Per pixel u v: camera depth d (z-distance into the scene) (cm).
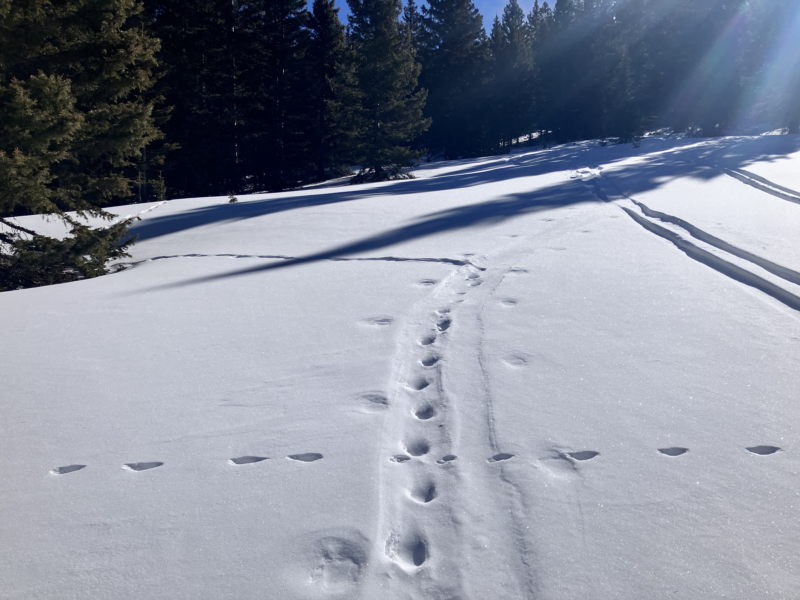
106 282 605
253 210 1129
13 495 203
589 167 1664
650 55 4756
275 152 3500
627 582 146
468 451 215
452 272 514
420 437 232
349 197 1317
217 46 2831
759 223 606
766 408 233
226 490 199
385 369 302
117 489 204
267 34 3538
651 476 191
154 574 159
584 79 4841
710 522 167
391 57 3175
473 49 5038
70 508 193
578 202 913
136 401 279
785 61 3062
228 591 151
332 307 430
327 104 3569
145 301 494
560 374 279
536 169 1858
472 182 1557
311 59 3950
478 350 319
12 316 472
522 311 386
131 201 2422
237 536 173
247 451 225
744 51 3183
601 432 222
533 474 196
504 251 587
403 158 3161
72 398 288
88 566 164
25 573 162
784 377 260
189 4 2623
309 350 338
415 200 1112
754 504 174
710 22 3500
